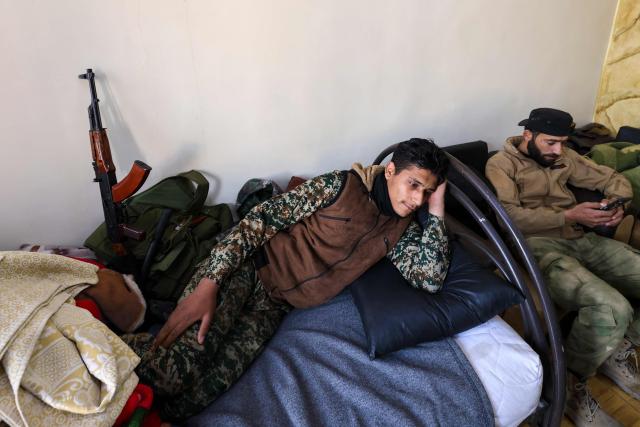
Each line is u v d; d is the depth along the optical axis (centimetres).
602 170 175
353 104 165
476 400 97
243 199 154
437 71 177
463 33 175
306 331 115
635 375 140
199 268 123
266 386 99
